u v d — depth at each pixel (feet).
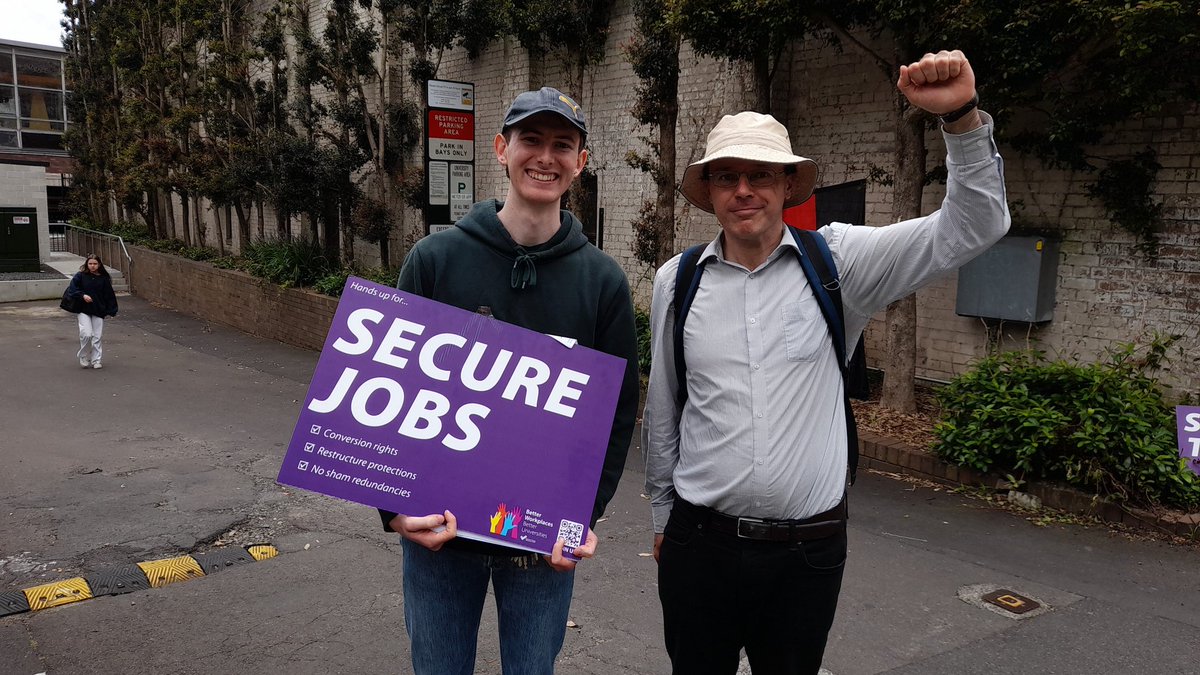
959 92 6.03
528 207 6.74
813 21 22.25
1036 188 24.70
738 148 6.79
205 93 58.18
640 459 22.94
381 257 51.75
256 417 28.81
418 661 7.07
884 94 27.68
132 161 71.15
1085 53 18.69
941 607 13.25
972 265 24.88
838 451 7.08
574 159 6.75
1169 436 17.47
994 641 12.09
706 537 7.10
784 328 6.95
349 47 47.60
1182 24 15.96
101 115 87.86
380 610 13.09
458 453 6.49
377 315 6.47
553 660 7.36
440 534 6.32
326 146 52.26
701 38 23.63
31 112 118.93
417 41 43.80
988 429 19.08
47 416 28.60
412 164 50.75
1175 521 16.17
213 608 13.15
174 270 64.95
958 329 26.86
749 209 6.98
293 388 34.88
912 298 23.71
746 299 7.09
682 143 33.68
